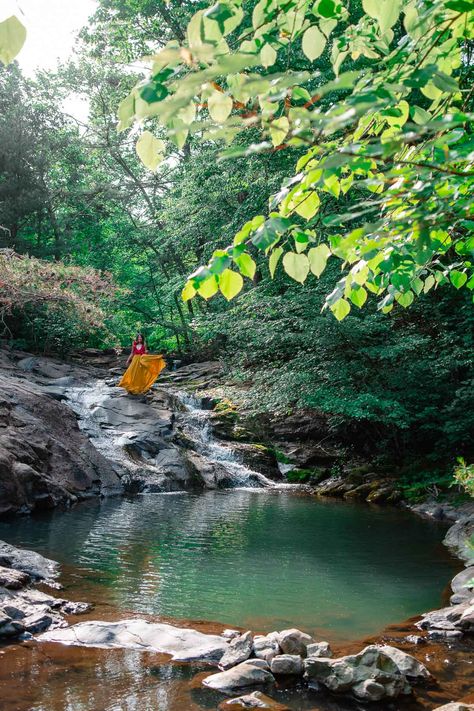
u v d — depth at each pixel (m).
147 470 14.94
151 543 8.94
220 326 17.27
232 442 18.45
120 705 3.87
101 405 16.91
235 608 6.16
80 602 6.00
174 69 1.82
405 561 8.43
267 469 17.66
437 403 15.67
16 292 11.37
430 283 3.48
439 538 10.05
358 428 17.66
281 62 14.49
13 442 12.09
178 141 1.98
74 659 4.62
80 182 31.83
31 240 27.59
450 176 2.05
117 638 5.03
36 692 4.00
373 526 11.00
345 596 6.74
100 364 24.31
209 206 21.92
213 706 3.90
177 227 25.64
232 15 1.92
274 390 16.14
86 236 32.69
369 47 2.63
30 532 9.30
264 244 2.09
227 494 14.76
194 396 20.41
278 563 8.09
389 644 5.23
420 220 2.05
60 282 11.92
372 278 2.96
